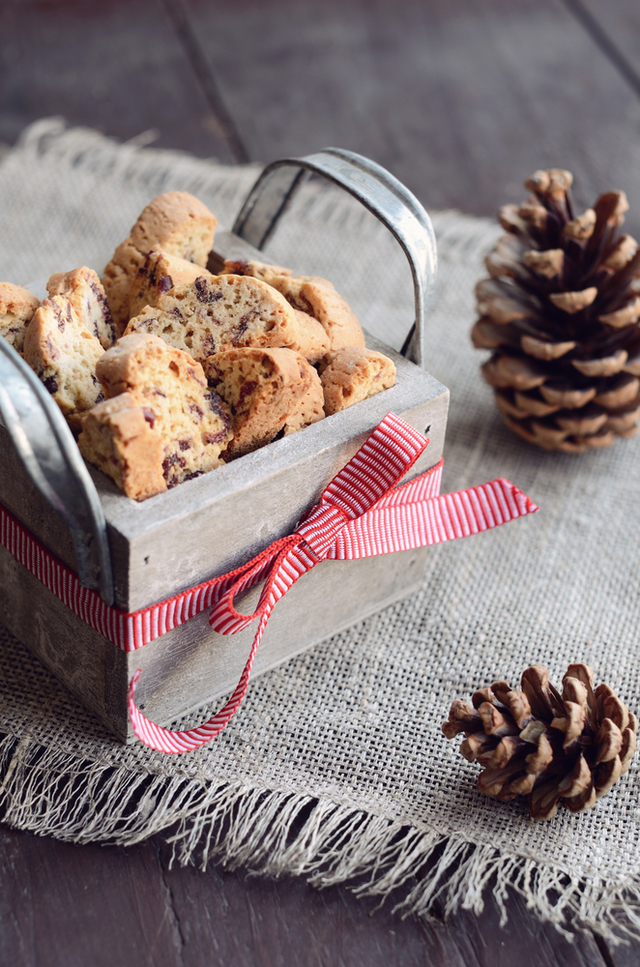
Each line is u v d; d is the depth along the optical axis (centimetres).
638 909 52
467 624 59
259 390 52
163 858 52
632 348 63
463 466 65
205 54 86
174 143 79
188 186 75
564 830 53
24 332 53
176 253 57
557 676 57
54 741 54
